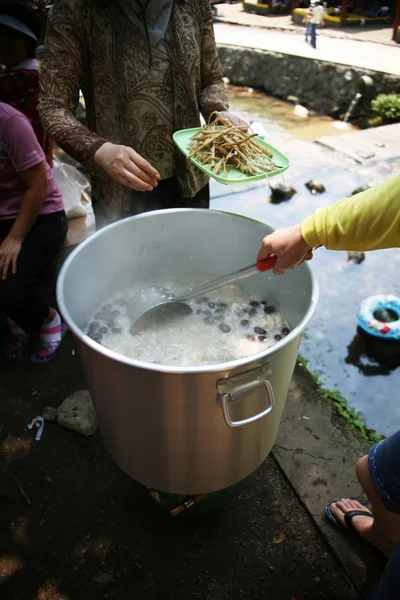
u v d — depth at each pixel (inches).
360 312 103.0
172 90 65.9
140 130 66.1
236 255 63.5
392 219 36.8
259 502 65.7
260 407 46.3
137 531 62.9
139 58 61.8
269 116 244.5
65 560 60.0
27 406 78.2
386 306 104.8
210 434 45.5
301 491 66.0
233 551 60.8
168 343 57.1
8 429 74.8
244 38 304.0
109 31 59.8
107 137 66.7
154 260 64.7
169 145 69.2
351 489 66.2
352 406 90.0
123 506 65.5
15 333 86.7
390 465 47.8
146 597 56.8
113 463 70.6
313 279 50.1
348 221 38.6
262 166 61.0
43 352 84.8
